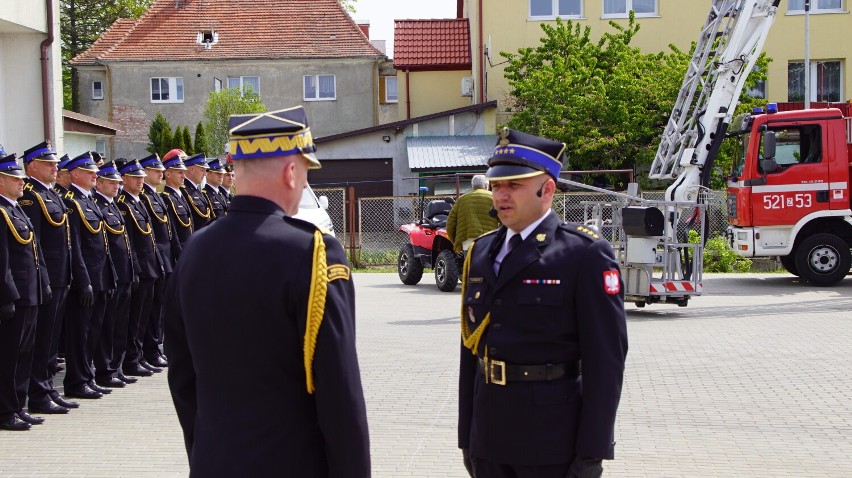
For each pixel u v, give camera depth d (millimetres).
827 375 9312
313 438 3119
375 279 19656
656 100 26078
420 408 8023
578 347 3861
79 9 50375
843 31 30266
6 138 16969
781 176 16750
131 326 9883
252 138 3191
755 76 26734
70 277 8492
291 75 38812
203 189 11508
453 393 8602
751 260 20719
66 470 6410
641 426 7410
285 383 3084
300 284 3041
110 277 9047
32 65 16984
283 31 39812
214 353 3105
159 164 10297
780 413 7797
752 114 17266
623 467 6336
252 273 3061
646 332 12078
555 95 26875
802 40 30266
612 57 28031
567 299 3826
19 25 16125
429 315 13750
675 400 8273
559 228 3996
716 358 10227
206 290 3117
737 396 8422
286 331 3055
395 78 40969
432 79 35406
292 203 3256
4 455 6805
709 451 6711
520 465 3811
